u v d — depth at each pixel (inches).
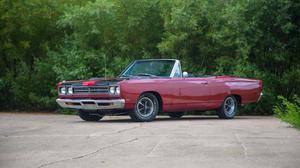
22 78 789.2
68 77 730.8
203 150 327.3
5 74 813.2
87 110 549.6
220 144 352.2
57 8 813.2
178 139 377.7
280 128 463.2
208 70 753.0
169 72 565.0
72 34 790.5
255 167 274.5
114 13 745.0
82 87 534.0
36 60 784.3
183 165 280.5
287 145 347.9
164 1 745.6
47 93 784.9
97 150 330.6
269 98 731.4
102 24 752.3
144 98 538.3
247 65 725.9
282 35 759.1
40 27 820.0
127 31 760.3
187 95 568.4
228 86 610.2
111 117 639.8
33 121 569.6
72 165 283.1
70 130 447.2
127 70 589.3
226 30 716.7
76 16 743.7
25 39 820.0
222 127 470.0
